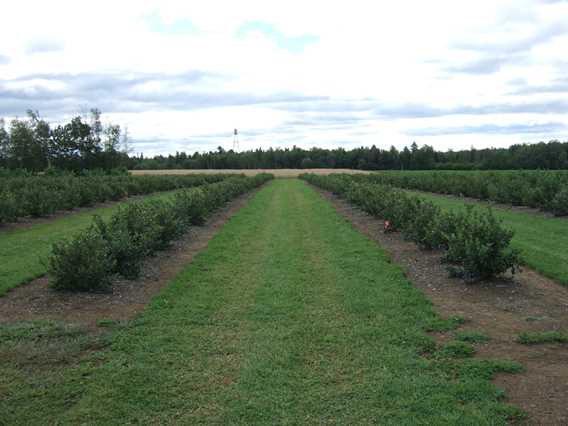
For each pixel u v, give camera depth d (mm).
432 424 4250
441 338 6305
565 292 8227
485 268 8688
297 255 11805
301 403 4695
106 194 26859
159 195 34281
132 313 7383
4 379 5195
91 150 72688
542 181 20828
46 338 6277
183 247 13125
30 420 4430
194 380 5191
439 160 104250
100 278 8281
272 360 5672
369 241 13422
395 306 7594
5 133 71812
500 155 81375
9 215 16766
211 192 21828
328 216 20062
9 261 11008
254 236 14883
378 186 20969
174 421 4422
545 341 6078
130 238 9328
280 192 38594
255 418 4449
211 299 8141
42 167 71688
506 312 7215
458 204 24547
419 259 10914
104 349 6027
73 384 5086
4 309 7484
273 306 7746
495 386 4891
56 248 8305
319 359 5703
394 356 5711
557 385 4922
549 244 12727
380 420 4363
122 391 4949
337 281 9211
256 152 125688
